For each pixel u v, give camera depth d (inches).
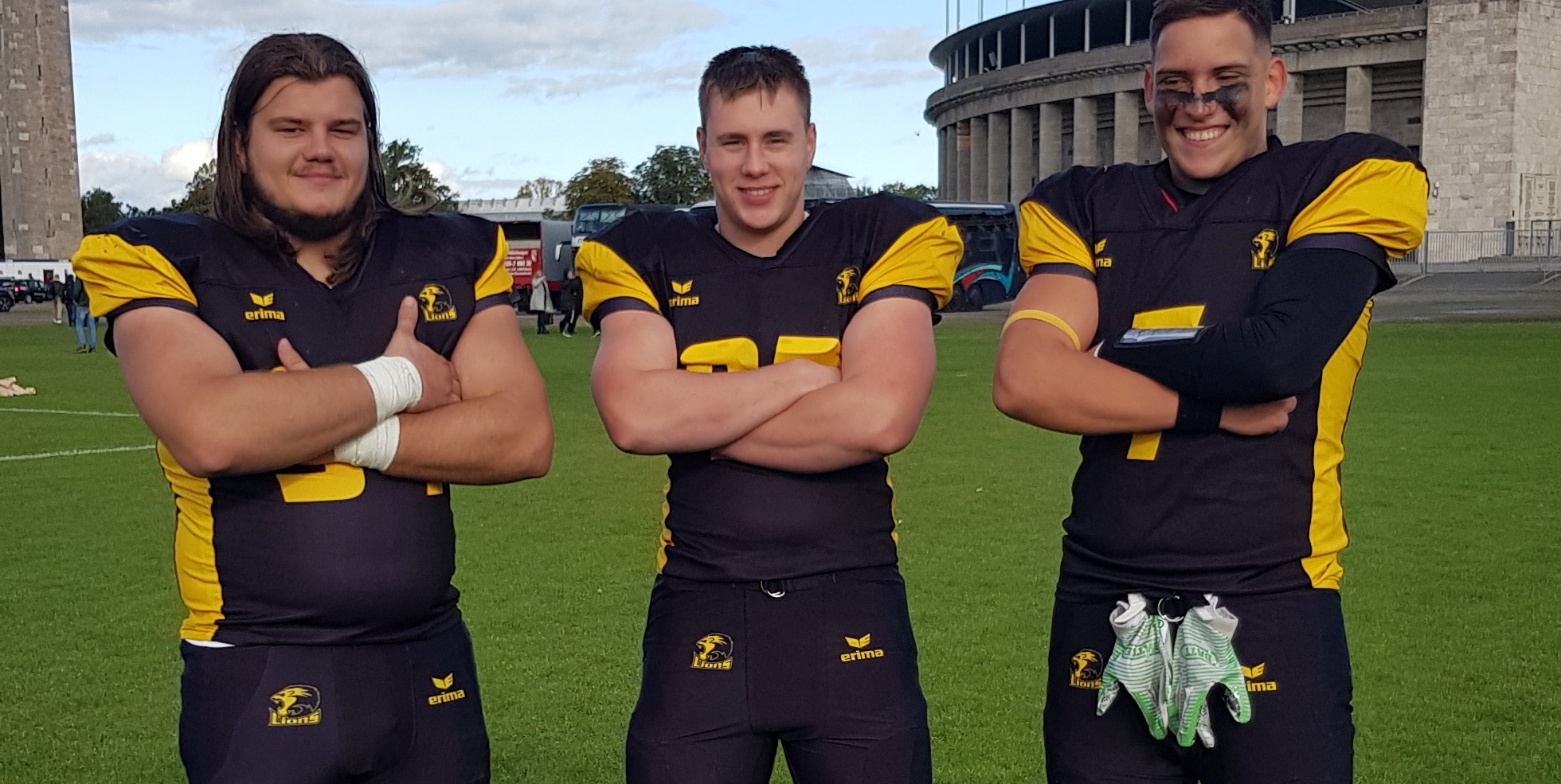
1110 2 2787.9
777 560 115.5
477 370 115.8
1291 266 107.0
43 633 233.9
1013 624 235.8
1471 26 2191.2
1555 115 2239.2
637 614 246.1
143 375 103.3
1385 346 894.4
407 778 109.8
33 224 2795.3
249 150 108.7
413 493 111.3
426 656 111.0
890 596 118.4
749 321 120.9
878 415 113.5
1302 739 105.3
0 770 171.3
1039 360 111.7
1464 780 165.8
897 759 114.0
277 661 105.3
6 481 407.8
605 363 120.3
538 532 321.4
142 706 196.1
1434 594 252.8
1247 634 107.0
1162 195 117.7
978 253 1683.1
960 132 3324.3
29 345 1161.4
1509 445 442.0
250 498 106.6
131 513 352.5
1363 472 391.5
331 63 108.1
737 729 114.7
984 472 405.7
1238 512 108.2
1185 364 105.7
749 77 115.4
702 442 115.4
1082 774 113.1
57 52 2795.3
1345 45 2353.6
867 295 120.1
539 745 182.5
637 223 126.9
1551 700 194.4
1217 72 110.7
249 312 109.5
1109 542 112.2
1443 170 2235.5
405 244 116.6
